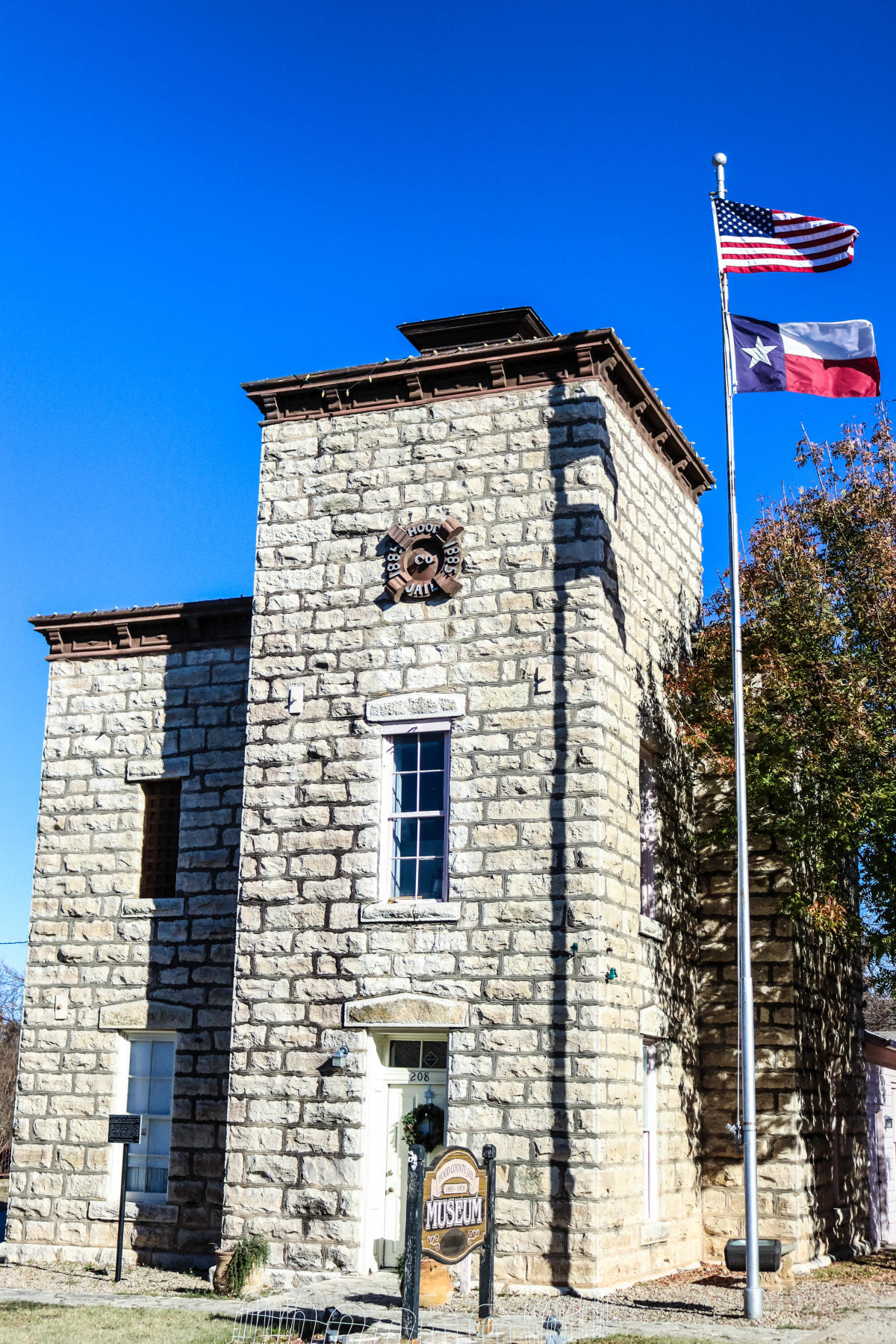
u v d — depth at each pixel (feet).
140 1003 67.56
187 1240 63.36
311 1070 55.42
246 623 70.18
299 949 56.85
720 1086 63.87
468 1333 41.65
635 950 56.08
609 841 53.83
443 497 58.75
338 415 61.93
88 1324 44.93
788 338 54.95
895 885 61.41
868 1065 80.12
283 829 58.44
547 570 56.03
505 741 54.90
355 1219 53.36
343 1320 44.04
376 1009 54.44
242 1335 42.80
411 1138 53.72
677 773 64.49
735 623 52.39
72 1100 67.97
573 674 54.44
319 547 60.80
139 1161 66.39
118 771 71.41
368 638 58.75
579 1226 49.16
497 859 53.83
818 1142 66.28
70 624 73.51
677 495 68.80
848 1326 44.29
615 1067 52.42
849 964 75.61
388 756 57.72
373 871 56.29
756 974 64.49
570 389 57.52
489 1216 43.32
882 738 60.13
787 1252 54.70
